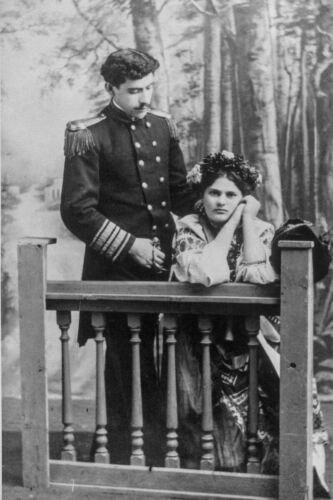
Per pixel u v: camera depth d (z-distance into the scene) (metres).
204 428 2.90
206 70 4.20
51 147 4.34
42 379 2.96
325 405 4.16
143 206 3.42
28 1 4.30
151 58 3.39
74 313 4.38
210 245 2.94
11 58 4.33
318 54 4.14
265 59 4.16
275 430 3.01
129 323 2.93
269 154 4.21
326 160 4.18
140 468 2.95
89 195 3.32
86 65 4.28
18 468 3.24
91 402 4.31
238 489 2.86
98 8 4.25
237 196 3.10
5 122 4.36
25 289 2.94
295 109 4.18
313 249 2.88
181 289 2.85
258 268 2.82
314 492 3.00
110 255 3.33
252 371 2.86
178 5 4.20
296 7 4.13
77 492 2.97
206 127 4.23
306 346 2.73
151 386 3.36
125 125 3.40
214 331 3.10
